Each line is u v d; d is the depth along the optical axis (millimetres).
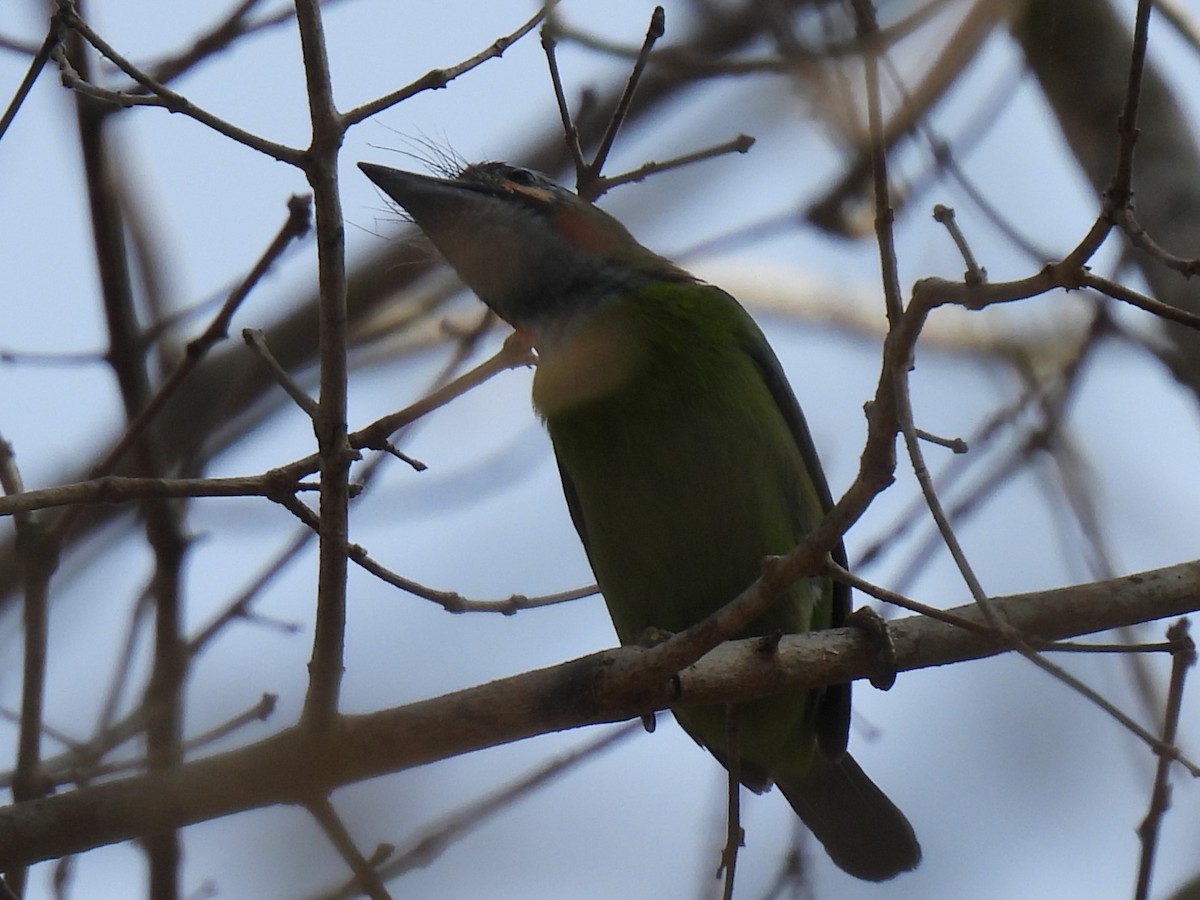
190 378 12227
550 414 10016
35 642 8484
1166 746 5957
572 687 7570
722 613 7262
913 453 6148
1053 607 8000
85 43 9219
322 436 6742
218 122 6758
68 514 8695
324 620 7023
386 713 7426
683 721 10656
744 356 10078
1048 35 10469
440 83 7020
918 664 8164
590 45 10258
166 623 9023
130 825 7246
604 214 10641
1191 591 8039
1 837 7148
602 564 10219
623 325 9953
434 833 8500
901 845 10867
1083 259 6078
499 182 10414
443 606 8227
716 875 7805
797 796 11039
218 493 7195
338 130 6695
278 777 7301
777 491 9914
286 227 8711
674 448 9711
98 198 9531
